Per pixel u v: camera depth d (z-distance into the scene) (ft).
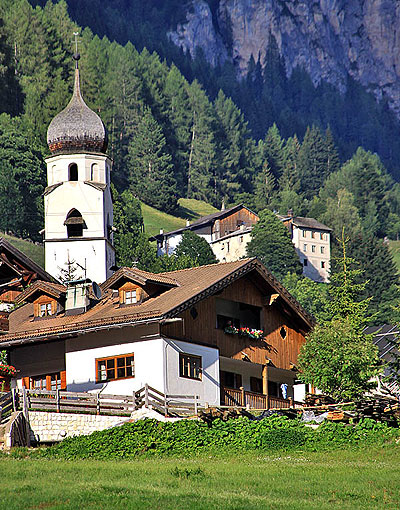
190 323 205.87
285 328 231.09
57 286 218.59
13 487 133.49
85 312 213.25
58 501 125.49
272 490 137.28
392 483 141.79
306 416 190.49
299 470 152.25
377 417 186.19
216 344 211.41
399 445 174.60
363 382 212.43
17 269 233.14
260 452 171.12
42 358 210.79
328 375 210.38
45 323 213.46
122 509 121.39
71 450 167.22
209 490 135.64
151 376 195.52
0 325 209.05
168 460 162.61
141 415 184.14
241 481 142.82
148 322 192.95
